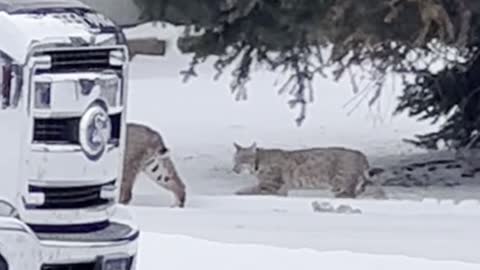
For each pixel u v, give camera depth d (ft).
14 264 15.49
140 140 41.96
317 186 44.45
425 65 47.93
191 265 27.07
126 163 41.78
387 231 36.27
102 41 16.97
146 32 79.00
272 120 62.44
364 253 30.96
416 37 43.65
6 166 16.02
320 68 46.50
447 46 45.42
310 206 41.16
